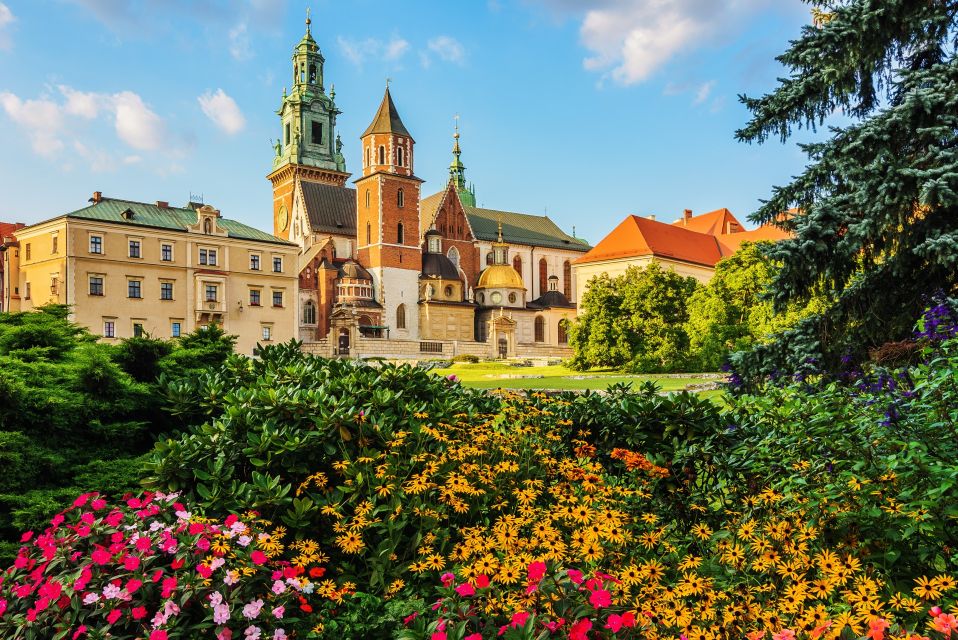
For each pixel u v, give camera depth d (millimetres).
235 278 75812
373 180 96000
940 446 6098
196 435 7277
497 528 5629
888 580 5281
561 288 120938
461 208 109562
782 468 6875
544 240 121125
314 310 91312
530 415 8250
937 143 10867
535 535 5598
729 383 12539
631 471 7551
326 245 92938
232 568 5309
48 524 7250
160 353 11641
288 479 7246
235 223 80500
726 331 50531
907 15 11789
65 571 5375
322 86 119062
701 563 5625
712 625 4414
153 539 5531
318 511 6766
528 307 107938
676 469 7812
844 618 3844
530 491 6426
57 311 11281
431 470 6887
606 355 55812
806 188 12281
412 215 97750
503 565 4840
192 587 5027
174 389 8914
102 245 67812
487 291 105875
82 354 9516
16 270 75500
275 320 78438
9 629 5160
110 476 8133
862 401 7328
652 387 8938
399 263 96062
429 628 4637
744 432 7840
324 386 8258
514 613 4438
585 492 6734
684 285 59594
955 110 10742
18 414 8055
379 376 8898
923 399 6383
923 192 10078
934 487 5445
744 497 6844
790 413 7352
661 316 55312
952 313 9625
